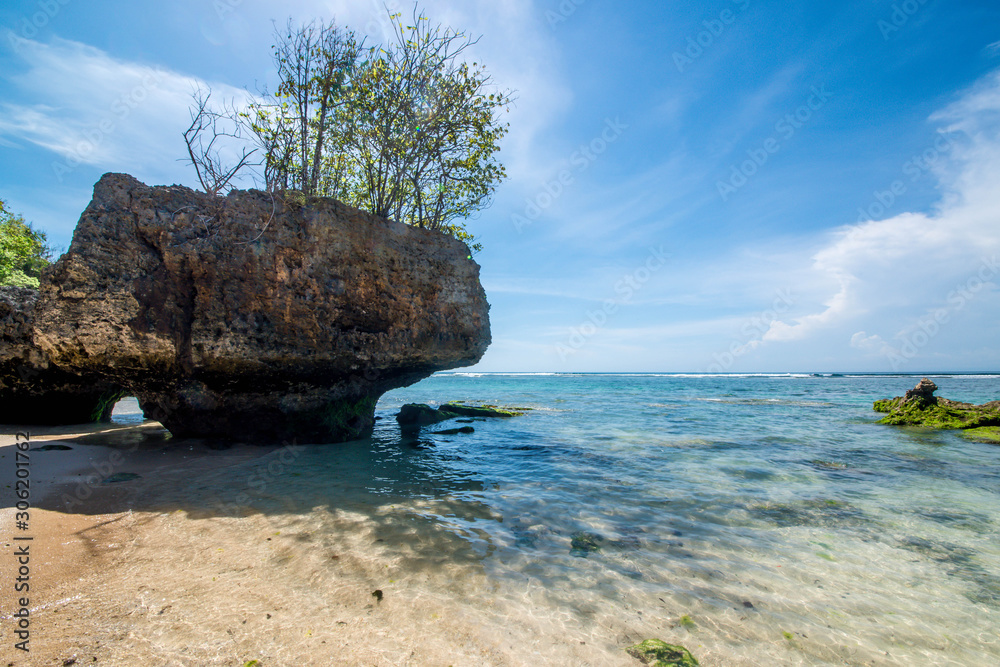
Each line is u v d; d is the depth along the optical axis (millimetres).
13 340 11367
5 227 21094
